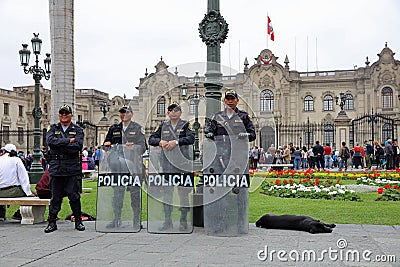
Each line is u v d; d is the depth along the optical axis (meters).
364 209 9.85
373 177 18.62
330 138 57.78
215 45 7.89
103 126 36.25
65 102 14.02
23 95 55.94
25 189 8.81
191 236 6.90
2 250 6.04
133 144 7.40
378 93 57.47
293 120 59.28
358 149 29.08
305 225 7.15
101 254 5.77
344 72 59.59
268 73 59.88
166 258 5.51
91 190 14.66
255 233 7.06
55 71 14.03
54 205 7.59
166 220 7.21
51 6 14.05
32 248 6.16
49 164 7.62
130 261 5.38
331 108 59.50
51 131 7.64
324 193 12.42
